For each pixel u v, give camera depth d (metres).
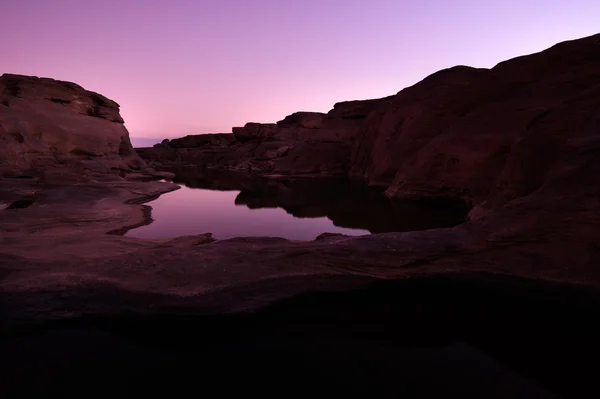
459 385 2.96
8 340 3.62
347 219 11.12
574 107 7.83
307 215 11.95
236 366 3.24
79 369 3.17
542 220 5.28
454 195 13.81
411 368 3.19
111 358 3.35
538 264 4.85
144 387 2.90
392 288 4.77
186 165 50.34
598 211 4.86
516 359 3.34
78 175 17.72
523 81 14.16
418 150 17.23
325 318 4.13
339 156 32.50
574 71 12.06
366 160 25.80
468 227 5.86
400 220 10.76
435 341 3.64
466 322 4.04
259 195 17.62
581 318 4.12
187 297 4.29
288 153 35.38
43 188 14.51
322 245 5.60
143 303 4.20
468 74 19.34
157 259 5.16
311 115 44.25
